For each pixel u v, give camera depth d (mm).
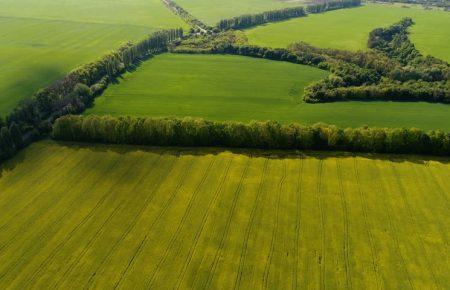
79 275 62812
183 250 66938
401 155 91938
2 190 81875
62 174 86750
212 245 67875
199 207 76375
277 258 65312
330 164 88750
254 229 71125
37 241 69375
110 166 89188
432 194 79438
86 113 116188
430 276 62219
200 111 116812
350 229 71062
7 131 91812
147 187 82125
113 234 70500
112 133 96875
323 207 76188
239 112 116250
